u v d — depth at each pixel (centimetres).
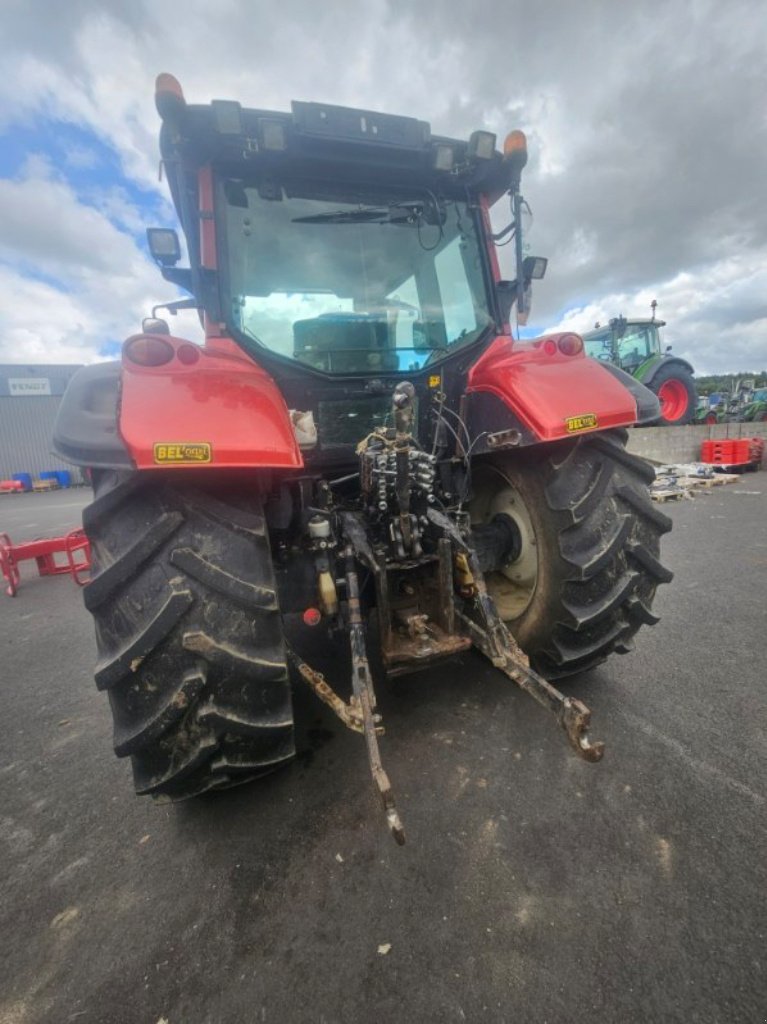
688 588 347
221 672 135
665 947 115
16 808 176
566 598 188
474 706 214
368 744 131
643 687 224
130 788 183
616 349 1156
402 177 226
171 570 134
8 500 1703
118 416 135
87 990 115
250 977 115
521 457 204
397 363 228
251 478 151
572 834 147
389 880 136
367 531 191
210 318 201
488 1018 104
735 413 1475
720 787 162
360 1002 108
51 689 270
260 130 187
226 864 146
